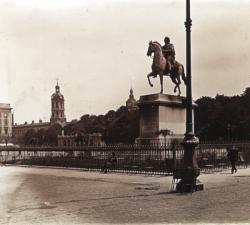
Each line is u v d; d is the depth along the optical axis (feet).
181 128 124.26
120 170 114.11
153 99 119.14
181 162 98.12
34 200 62.13
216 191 66.08
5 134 650.43
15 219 46.78
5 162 191.72
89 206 54.75
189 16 67.62
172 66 124.57
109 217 46.44
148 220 43.96
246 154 124.47
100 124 563.07
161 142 116.37
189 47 67.72
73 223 43.65
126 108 521.65
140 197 61.72
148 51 123.03
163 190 69.46
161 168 101.40
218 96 360.89
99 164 126.52
